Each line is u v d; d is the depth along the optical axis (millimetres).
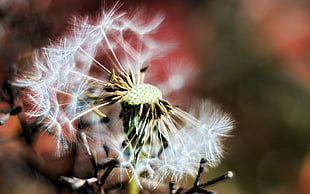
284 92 426
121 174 212
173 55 376
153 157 217
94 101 214
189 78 255
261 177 391
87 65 220
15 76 256
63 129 212
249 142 407
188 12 413
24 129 244
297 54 437
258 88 428
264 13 446
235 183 378
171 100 241
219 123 222
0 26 270
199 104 236
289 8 446
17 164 259
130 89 212
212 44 422
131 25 233
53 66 214
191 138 221
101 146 217
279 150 407
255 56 437
